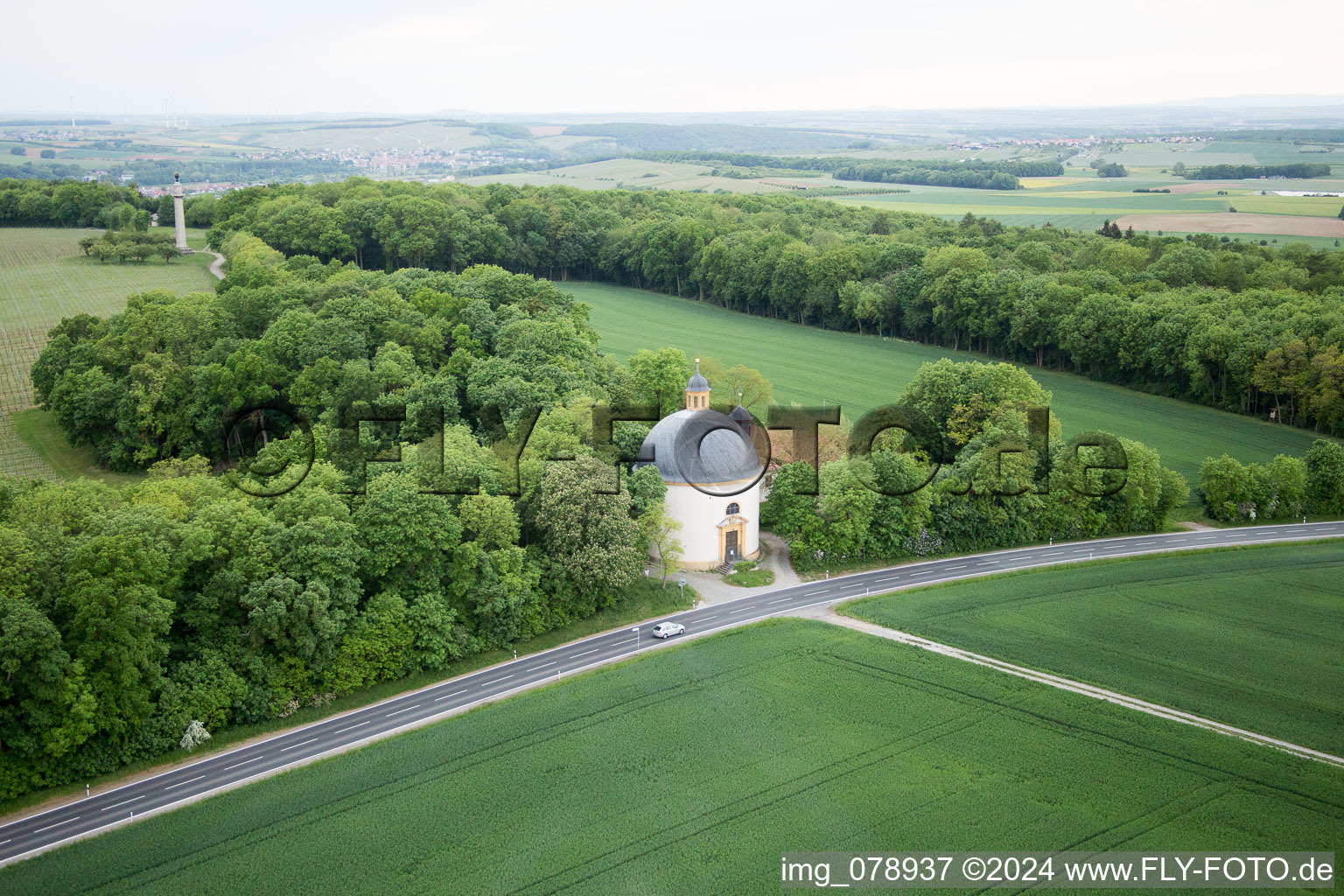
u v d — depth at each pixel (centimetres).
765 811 9169
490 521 12756
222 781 9769
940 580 14550
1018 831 8856
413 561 12094
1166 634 12681
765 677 11588
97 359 18675
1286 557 15225
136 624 9906
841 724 10594
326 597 11112
